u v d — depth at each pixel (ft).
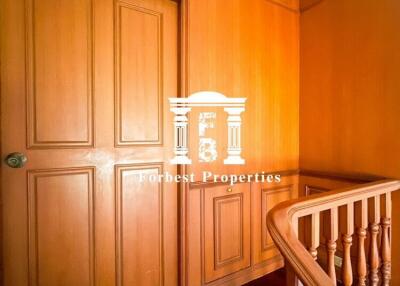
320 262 6.09
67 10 4.29
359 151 5.93
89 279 4.57
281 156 7.06
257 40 6.51
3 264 3.86
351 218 3.97
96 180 4.62
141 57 5.07
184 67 5.41
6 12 3.82
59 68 4.23
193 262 5.59
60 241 4.30
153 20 5.21
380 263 4.89
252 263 6.50
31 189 4.05
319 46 6.79
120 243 4.89
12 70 3.87
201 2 5.59
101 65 4.63
